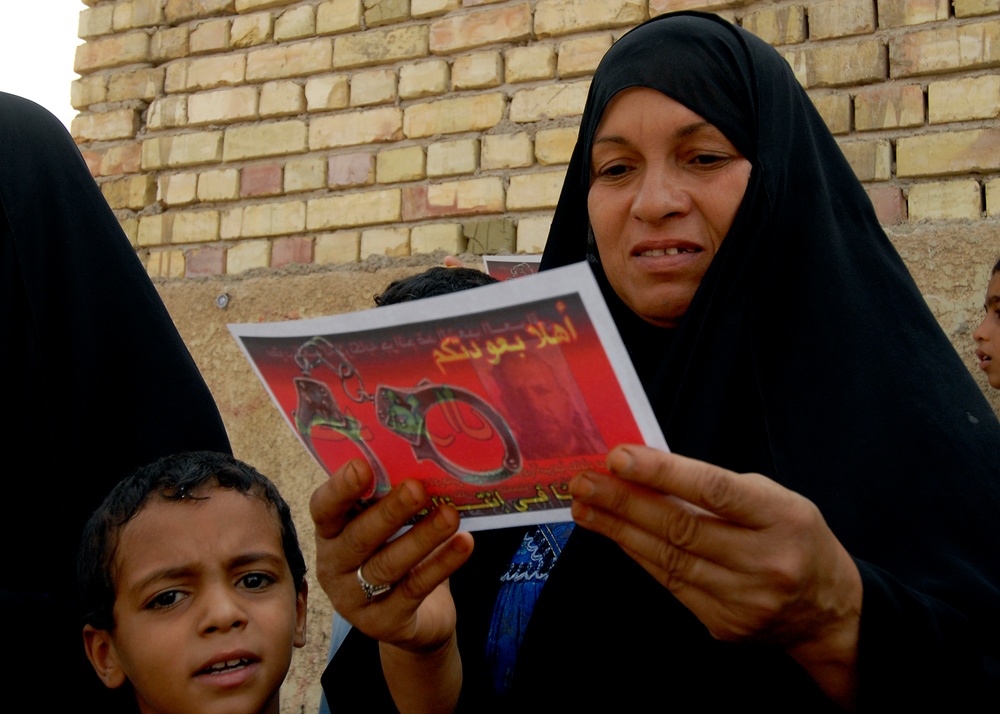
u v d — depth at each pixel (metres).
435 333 0.99
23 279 1.71
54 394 1.69
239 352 3.08
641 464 0.92
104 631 1.49
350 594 1.20
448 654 1.34
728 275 1.41
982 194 2.37
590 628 1.33
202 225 3.21
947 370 1.38
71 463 1.67
